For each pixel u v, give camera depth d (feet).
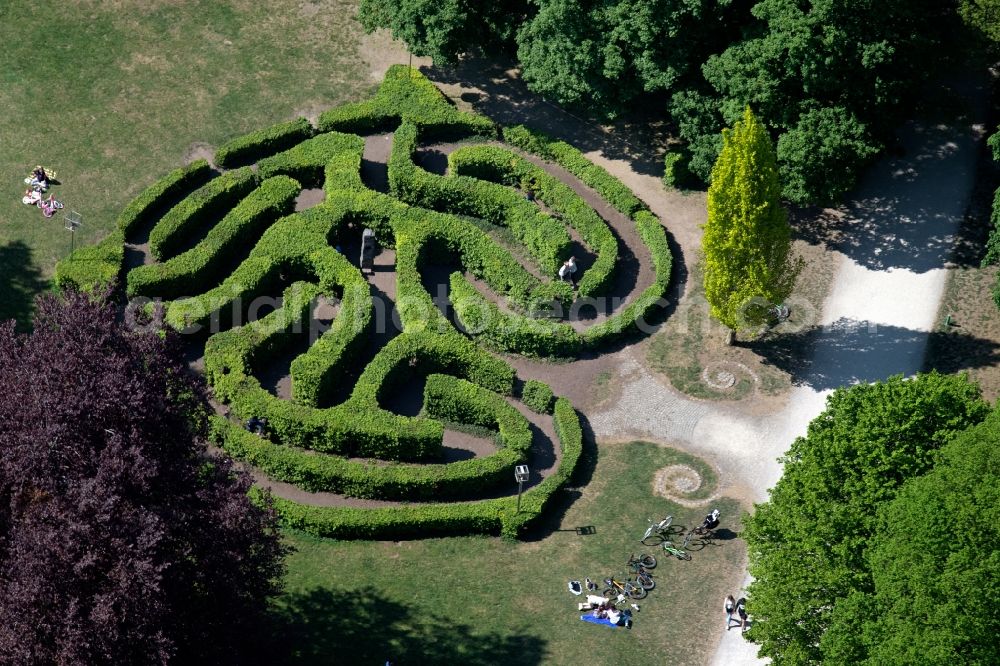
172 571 237.04
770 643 255.29
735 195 296.51
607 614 277.85
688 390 321.11
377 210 342.23
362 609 278.46
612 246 340.18
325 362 310.04
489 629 276.00
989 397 315.37
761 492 302.25
